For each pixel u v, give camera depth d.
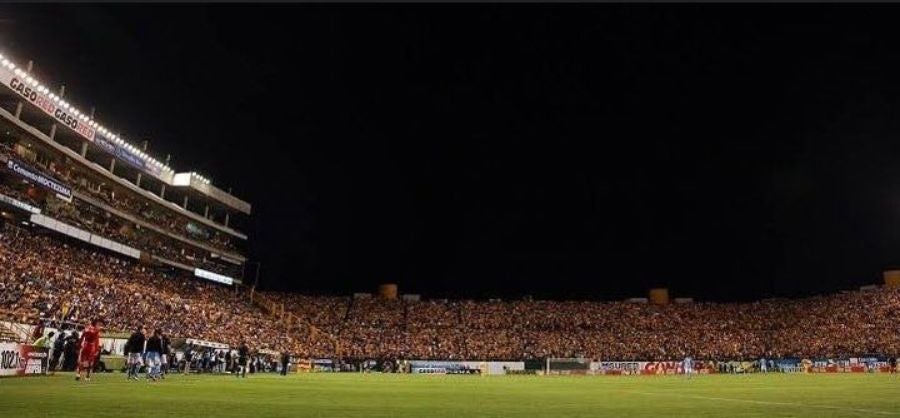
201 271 81.50
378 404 16.20
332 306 89.62
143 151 78.38
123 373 33.72
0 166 51.62
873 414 14.02
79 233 60.72
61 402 13.73
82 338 24.16
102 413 11.73
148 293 59.38
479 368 66.94
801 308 91.00
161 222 78.31
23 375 25.05
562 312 92.56
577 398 20.31
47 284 46.31
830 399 19.84
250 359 48.25
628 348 81.50
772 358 74.00
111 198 71.12
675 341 84.06
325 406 15.15
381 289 101.56
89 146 66.81
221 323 64.62
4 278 42.34
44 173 56.62
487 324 88.25
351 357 71.06
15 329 32.50
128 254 68.25
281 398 18.02
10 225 55.81
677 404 17.47
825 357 74.62
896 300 85.00
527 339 83.25
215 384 26.25
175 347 43.78
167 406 13.77
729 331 87.31
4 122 54.34
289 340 72.00
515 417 12.79
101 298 50.66
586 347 81.38
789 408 16.00
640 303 96.94
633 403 17.84
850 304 87.75
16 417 10.70
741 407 16.27
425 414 13.25
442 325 87.00
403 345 79.06
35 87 56.72
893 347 76.12
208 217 93.12
